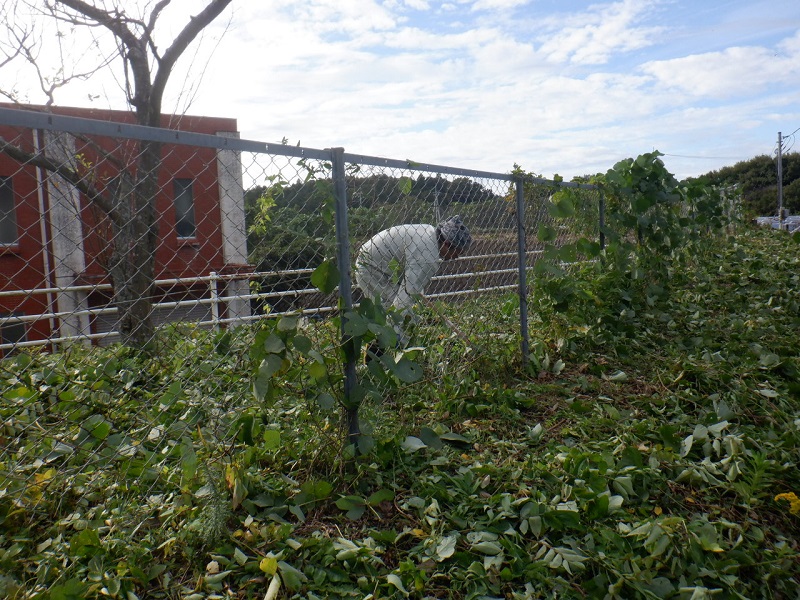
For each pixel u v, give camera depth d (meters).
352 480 2.93
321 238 2.97
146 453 2.75
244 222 2.79
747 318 5.99
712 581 2.47
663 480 3.10
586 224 5.66
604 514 2.78
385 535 2.55
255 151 2.66
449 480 3.04
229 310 3.16
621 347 5.02
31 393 2.94
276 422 3.27
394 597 2.24
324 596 2.24
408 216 3.77
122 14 5.75
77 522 2.41
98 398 2.97
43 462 2.65
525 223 4.84
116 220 3.44
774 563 2.56
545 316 5.00
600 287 5.55
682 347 5.16
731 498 3.06
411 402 3.74
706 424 3.72
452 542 2.50
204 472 2.59
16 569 2.22
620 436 3.51
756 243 11.05
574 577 2.44
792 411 3.91
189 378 2.95
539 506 2.74
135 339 2.99
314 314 2.98
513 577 2.41
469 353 4.37
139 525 2.41
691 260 8.24
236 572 2.31
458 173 3.96
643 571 2.40
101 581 2.13
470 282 4.52
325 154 2.94
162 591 2.22
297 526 2.62
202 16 5.58
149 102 5.79
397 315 3.27
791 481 3.17
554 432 3.71
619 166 6.20
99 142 5.58
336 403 2.95
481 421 3.76
